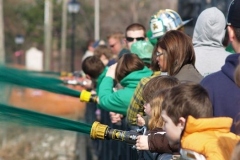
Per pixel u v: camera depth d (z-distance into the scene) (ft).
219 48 39.14
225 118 25.86
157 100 29.86
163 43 34.65
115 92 41.75
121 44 68.33
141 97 35.91
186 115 25.93
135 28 52.11
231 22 29.84
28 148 112.06
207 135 25.63
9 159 110.01
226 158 25.18
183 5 119.03
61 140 111.24
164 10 45.73
